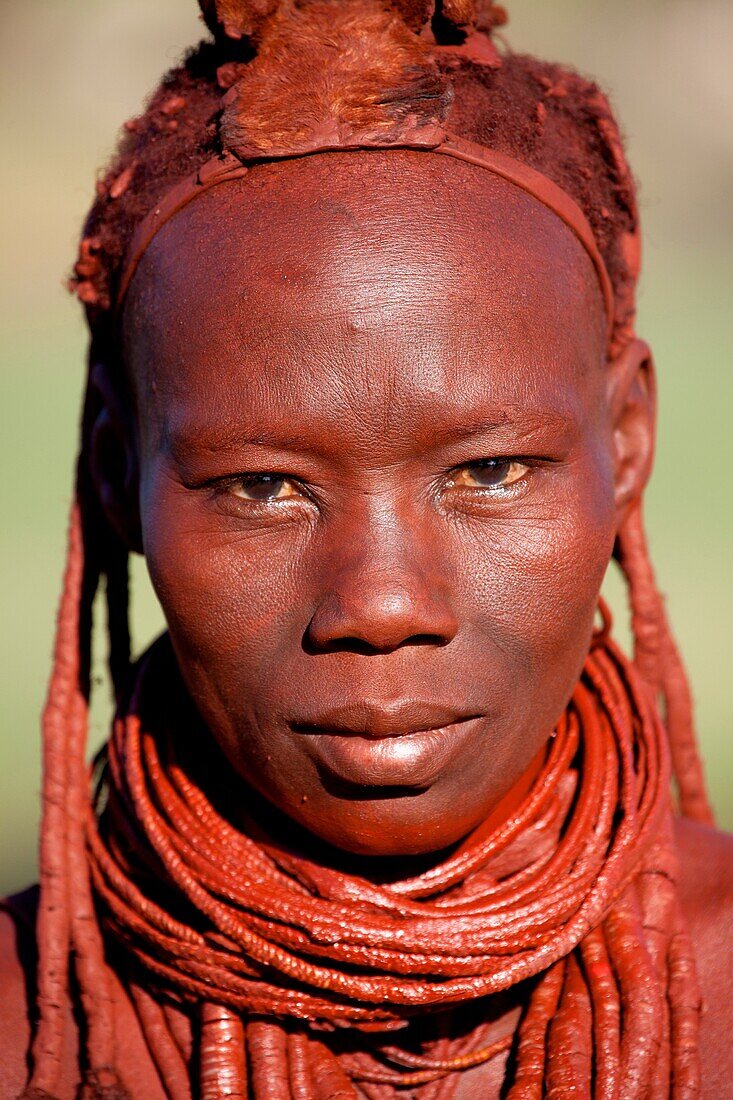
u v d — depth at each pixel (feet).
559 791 10.05
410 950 9.07
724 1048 9.78
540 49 63.41
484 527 8.89
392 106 9.00
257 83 9.12
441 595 8.69
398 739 8.73
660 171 62.28
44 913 10.14
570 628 9.19
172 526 9.12
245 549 8.93
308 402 8.59
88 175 61.36
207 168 9.16
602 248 9.98
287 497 8.91
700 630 35.12
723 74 65.21
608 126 10.37
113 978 10.23
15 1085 9.96
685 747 11.76
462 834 9.35
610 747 10.19
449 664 8.78
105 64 66.33
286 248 8.76
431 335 8.61
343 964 9.19
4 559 40.32
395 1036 9.75
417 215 8.82
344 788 8.88
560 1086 9.06
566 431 9.00
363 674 8.63
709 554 39.52
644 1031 9.28
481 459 8.78
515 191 9.22
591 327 9.52
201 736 10.41
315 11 9.32
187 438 8.91
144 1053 9.95
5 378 53.42
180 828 9.74
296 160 9.00
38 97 64.85
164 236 9.30
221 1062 9.36
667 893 10.02
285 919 9.15
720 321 56.85
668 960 9.87
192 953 9.43
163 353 9.11
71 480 45.21
